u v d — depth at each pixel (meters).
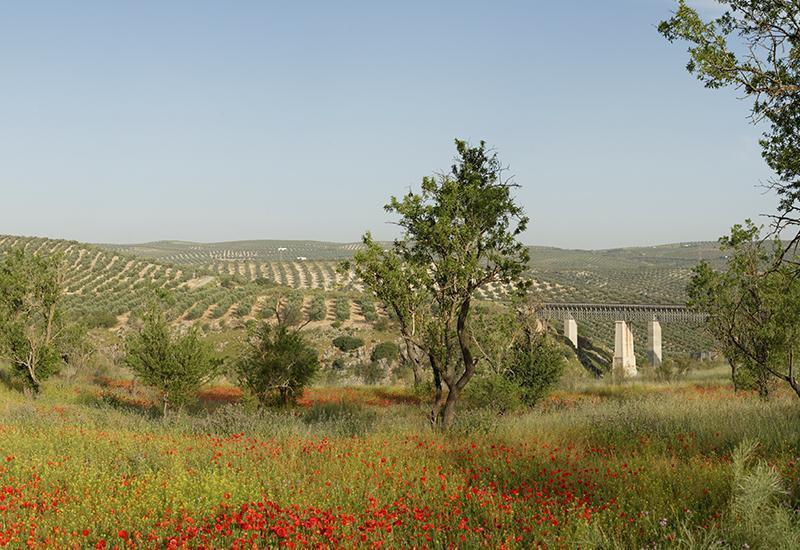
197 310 72.62
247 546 6.70
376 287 15.69
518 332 23.59
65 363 32.12
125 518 7.78
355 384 36.12
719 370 40.03
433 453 11.57
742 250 15.98
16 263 25.77
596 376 48.19
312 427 16.39
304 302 83.69
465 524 6.94
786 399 17.47
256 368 23.34
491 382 21.28
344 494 8.66
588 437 13.07
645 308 98.19
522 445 11.93
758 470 6.50
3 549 6.89
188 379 21.34
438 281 15.68
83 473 9.85
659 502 7.65
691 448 11.00
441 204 15.12
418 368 22.48
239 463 10.78
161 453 11.57
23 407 18.84
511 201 15.30
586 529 6.35
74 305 74.94
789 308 15.45
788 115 10.08
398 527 7.27
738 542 5.84
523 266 15.24
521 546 6.59
